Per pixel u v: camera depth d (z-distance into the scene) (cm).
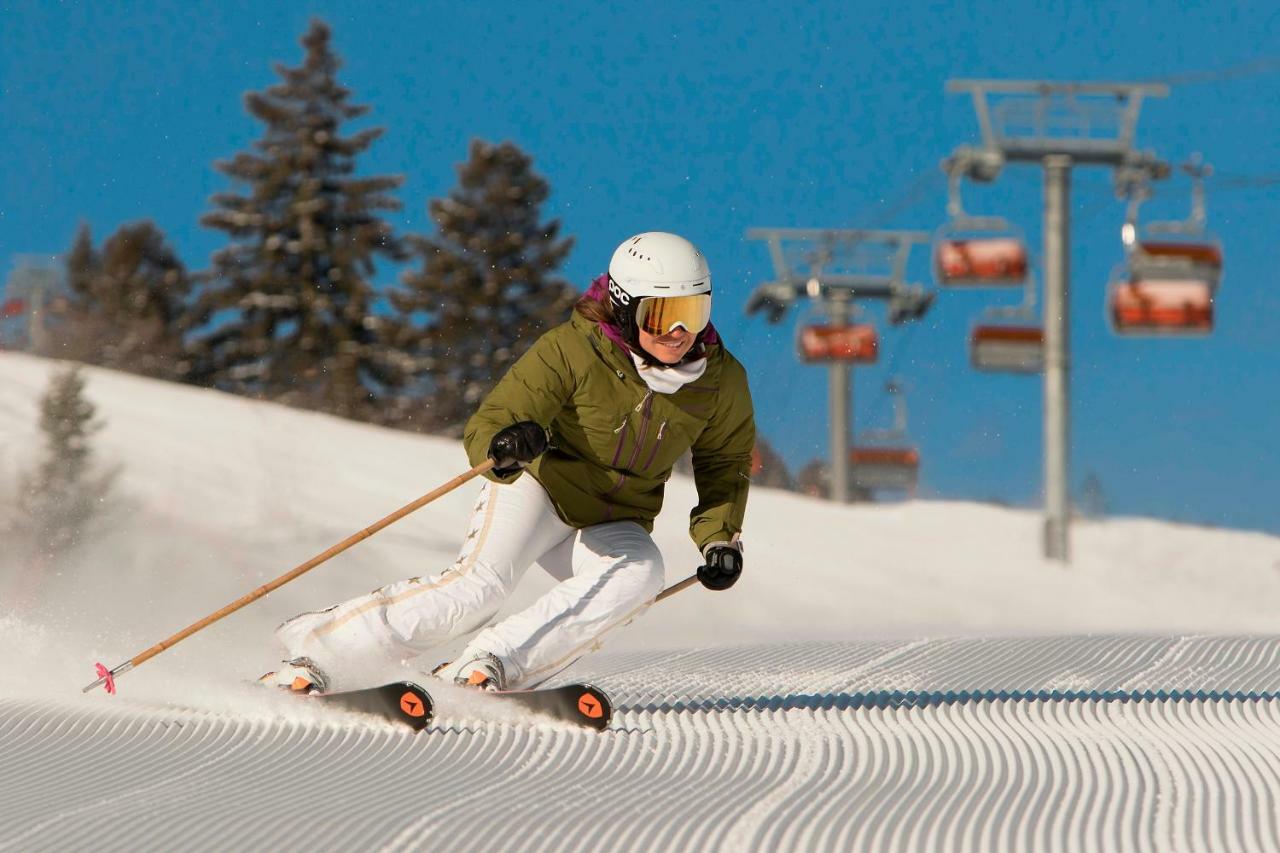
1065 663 1727
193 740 1006
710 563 1171
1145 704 1286
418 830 762
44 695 1169
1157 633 2328
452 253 12800
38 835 741
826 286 8469
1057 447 5531
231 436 5862
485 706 1105
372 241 12888
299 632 1117
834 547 5478
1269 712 1234
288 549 4003
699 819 800
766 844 752
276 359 12500
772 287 8438
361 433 6619
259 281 12712
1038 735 1095
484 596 1131
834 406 8438
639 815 807
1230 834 790
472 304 12712
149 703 1151
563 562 1194
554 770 930
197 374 12488
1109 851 753
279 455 5612
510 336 12794
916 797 863
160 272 13175
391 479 5688
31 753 955
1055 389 5553
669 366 1105
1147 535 6097
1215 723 1168
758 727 1128
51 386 4519
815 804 841
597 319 1111
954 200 6769
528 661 1127
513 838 752
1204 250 6619
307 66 13075
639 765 953
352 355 12394
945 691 1423
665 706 1303
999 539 6031
